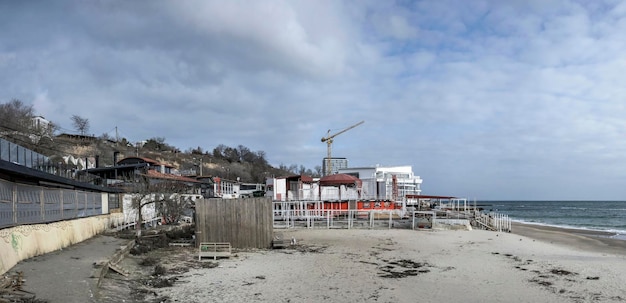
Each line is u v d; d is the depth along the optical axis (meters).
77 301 10.16
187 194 45.28
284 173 141.12
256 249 25.69
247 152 150.75
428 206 63.72
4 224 13.59
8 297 9.95
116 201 31.75
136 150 96.94
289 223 41.88
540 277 18.20
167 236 28.47
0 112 57.22
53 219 18.88
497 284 16.69
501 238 33.41
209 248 23.98
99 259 16.23
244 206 26.20
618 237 42.34
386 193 57.69
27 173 14.23
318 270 19.02
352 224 41.38
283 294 14.39
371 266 20.28
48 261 15.47
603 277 18.33
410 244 28.97
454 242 30.30
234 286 15.45
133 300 12.49
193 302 13.03
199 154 129.12
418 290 15.43
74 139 88.44
